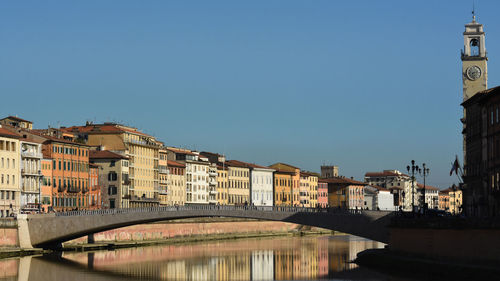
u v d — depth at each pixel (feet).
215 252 562.66
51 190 652.07
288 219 499.51
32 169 620.49
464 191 496.64
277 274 420.36
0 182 578.25
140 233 641.81
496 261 321.93
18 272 410.31
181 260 495.00
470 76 574.97
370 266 429.79
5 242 497.46
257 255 538.88
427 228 365.81
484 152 426.92
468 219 337.11
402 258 379.96
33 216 511.81
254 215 507.30
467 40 578.66
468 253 336.70
